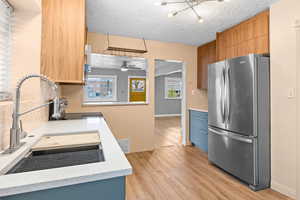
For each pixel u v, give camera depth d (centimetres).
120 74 745
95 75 706
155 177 245
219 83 261
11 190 59
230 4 218
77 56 170
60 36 165
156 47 370
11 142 98
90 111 322
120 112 345
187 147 392
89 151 111
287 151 196
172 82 938
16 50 144
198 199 192
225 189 212
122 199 75
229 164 242
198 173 257
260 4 217
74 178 67
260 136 210
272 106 212
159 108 913
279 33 206
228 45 296
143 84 780
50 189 65
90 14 246
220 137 260
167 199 193
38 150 113
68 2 168
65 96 303
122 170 74
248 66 213
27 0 129
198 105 417
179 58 393
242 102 221
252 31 250
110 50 332
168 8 229
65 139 134
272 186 212
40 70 159
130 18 259
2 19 127
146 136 364
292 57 193
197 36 340
